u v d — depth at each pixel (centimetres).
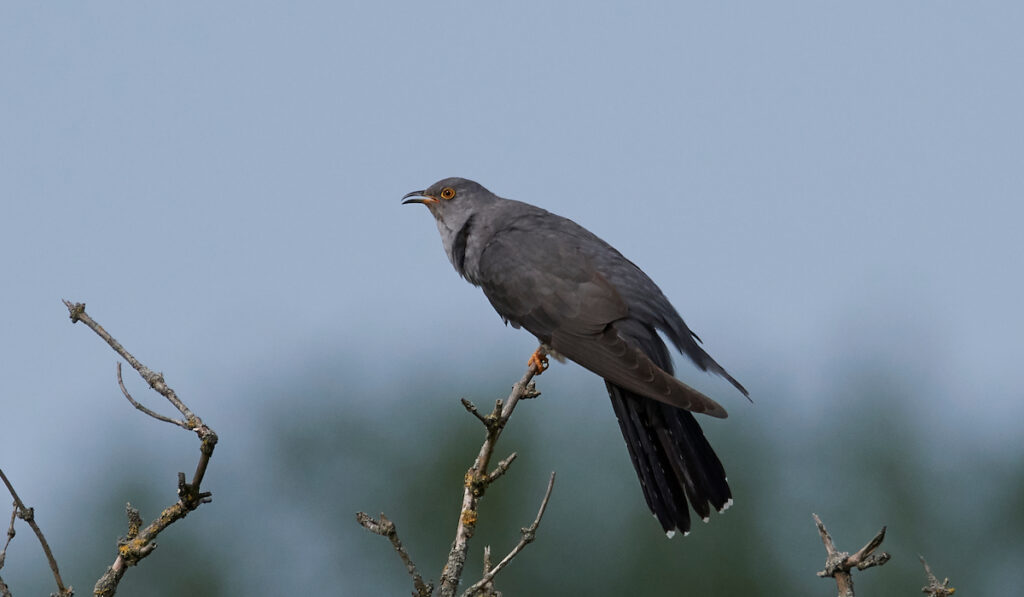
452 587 594
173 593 1314
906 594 1280
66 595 562
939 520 1317
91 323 602
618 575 1281
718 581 1277
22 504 564
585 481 1327
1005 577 1288
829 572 575
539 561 1299
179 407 589
